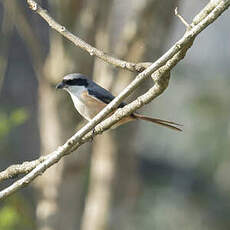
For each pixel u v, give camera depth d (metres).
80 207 11.89
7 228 11.16
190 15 22.36
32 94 17.78
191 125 19.05
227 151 18.70
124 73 11.62
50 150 11.55
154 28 11.40
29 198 15.59
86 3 11.48
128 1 16.19
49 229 11.64
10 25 12.60
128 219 13.78
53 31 11.41
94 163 13.51
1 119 11.30
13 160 16.69
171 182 19.66
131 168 13.43
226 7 5.62
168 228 18.78
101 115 6.16
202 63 20.19
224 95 18.50
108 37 12.22
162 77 6.10
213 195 19.42
